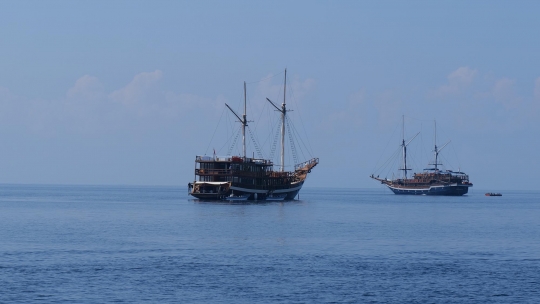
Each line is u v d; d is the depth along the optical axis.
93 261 106.81
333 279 93.75
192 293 84.56
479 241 143.50
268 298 82.50
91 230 158.38
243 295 83.81
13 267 100.62
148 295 83.31
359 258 113.31
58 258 109.81
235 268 101.25
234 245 128.88
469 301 82.25
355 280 93.25
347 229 168.00
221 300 81.38
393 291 86.81
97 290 85.56
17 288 86.00
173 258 110.50
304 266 103.94
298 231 158.75
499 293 86.38
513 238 151.00
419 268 103.56
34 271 97.38
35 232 153.00
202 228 163.88
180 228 163.88
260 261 108.31
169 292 84.88
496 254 121.00
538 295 85.62
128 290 85.69
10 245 126.62
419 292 86.38
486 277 96.50
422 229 173.25
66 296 82.25
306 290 86.69
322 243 134.25
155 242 132.75
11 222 185.38
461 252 123.31
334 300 81.88
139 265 103.25
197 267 101.94
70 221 189.25
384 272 99.56
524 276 97.50
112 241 134.25
